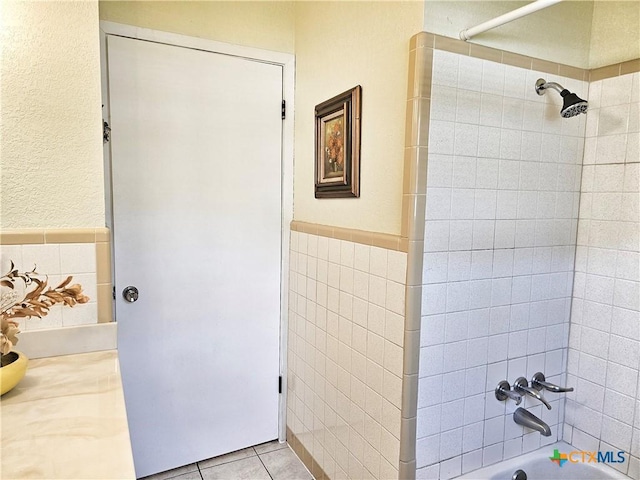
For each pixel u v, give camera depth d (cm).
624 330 166
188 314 209
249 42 210
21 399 116
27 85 141
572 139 174
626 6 162
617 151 167
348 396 178
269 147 220
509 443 173
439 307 149
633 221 162
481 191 153
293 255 225
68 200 149
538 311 175
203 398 217
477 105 149
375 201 161
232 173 212
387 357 153
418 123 137
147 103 191
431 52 137
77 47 146
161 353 205
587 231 178
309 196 211
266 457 225
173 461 213
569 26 168
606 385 173
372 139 162
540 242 171
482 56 148
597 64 172
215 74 204
